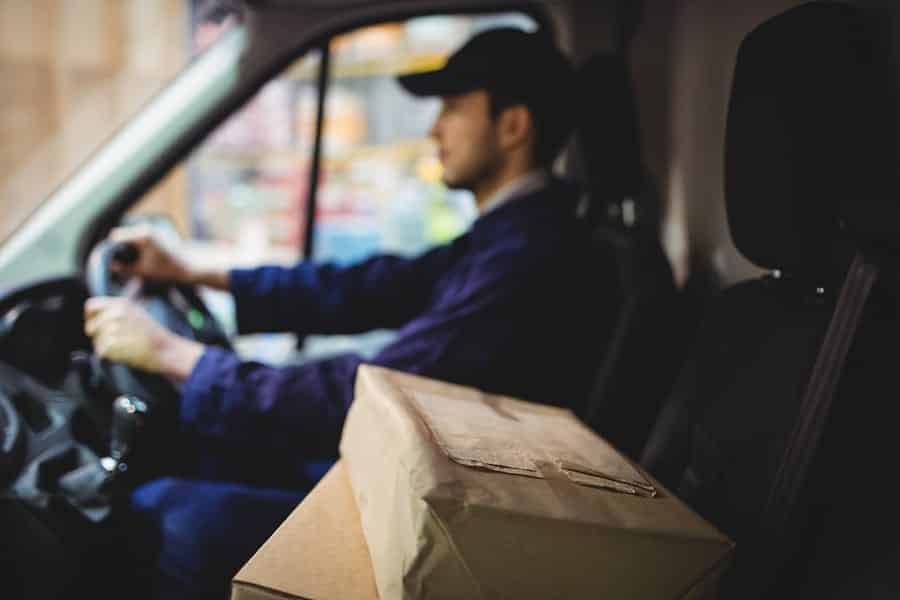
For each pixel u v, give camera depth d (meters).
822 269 0.83
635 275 1.21
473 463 0.70
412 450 0.68
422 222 2.58
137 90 1.70
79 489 1.06
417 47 2.00
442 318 1.26
